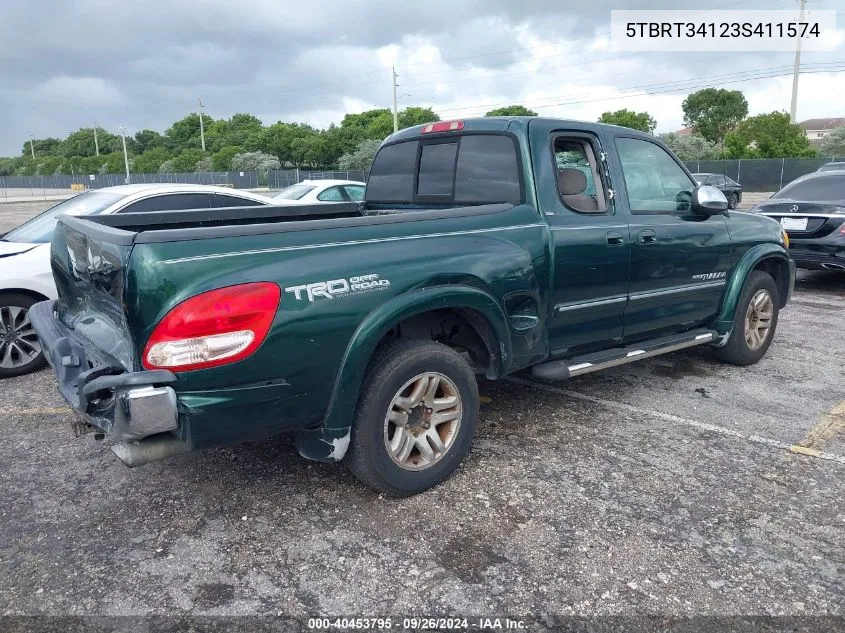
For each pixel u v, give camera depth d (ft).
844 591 9.07
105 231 9.50
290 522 10.76
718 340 17.81
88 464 12.93
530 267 12.39
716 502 11.35
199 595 9.00
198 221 14.14
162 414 8.62
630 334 15.10
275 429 9.90
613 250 13.92
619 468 12.59
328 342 9.81
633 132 15.39
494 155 13.62
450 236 11.50
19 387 17.74
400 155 16.10
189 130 422.41
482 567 9.57
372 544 10.14
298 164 302.25
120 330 9.78
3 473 12.58
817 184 31.35
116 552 9.98
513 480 12.10
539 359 13.23
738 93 231.71
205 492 11.76
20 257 18.40
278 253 9.53
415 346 11.09
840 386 17.37
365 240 10.47
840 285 32.78
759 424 14.76
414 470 11.30
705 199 15.62
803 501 11.40
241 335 9.03
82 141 429.79
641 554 9.87
